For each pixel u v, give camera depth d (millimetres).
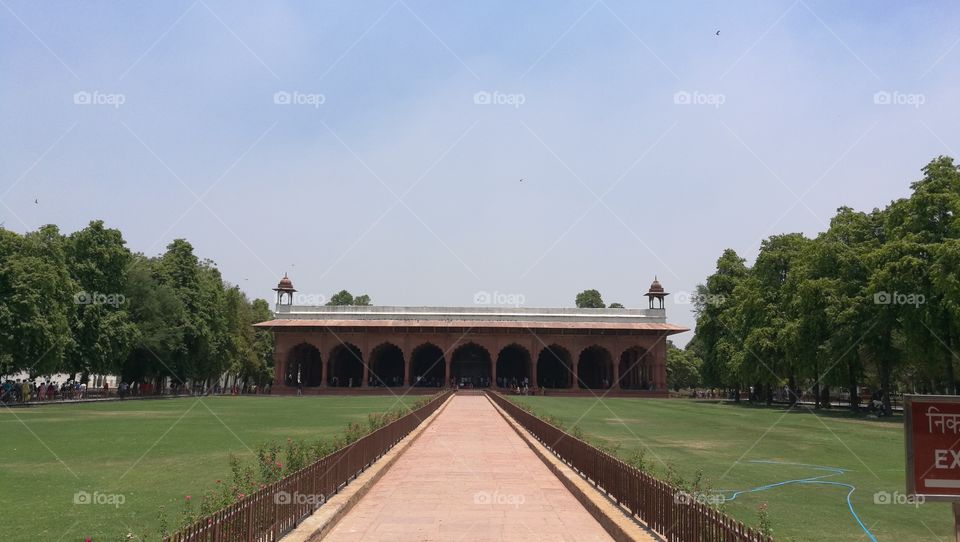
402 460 13523
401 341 54656
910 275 26344
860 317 30594
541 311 56500
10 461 12766
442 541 7023
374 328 54156
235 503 5230
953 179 26734
